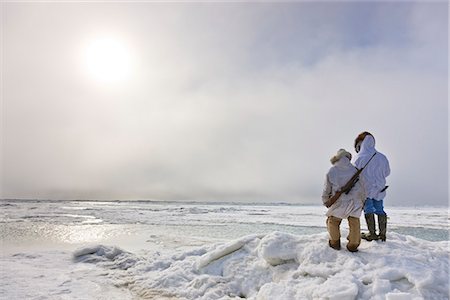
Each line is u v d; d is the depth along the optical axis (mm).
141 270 6926
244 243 6570
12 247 10984
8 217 26516
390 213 45812
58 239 13305
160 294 5535
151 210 44625
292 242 5902
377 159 5898
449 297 4250
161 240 12930
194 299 5277
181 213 36844
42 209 44500
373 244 5578
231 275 5895
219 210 48438
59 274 6801
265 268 5777
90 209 46375
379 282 4418
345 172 5414
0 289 5676
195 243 12047
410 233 18516
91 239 13305
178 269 6512
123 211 40344
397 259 4980
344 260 5145
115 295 5527
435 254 5309
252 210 50312
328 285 4496
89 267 7445
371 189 5855
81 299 5273
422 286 4336
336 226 5453
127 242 12375
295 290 4773
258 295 4984
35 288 5789
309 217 31422
